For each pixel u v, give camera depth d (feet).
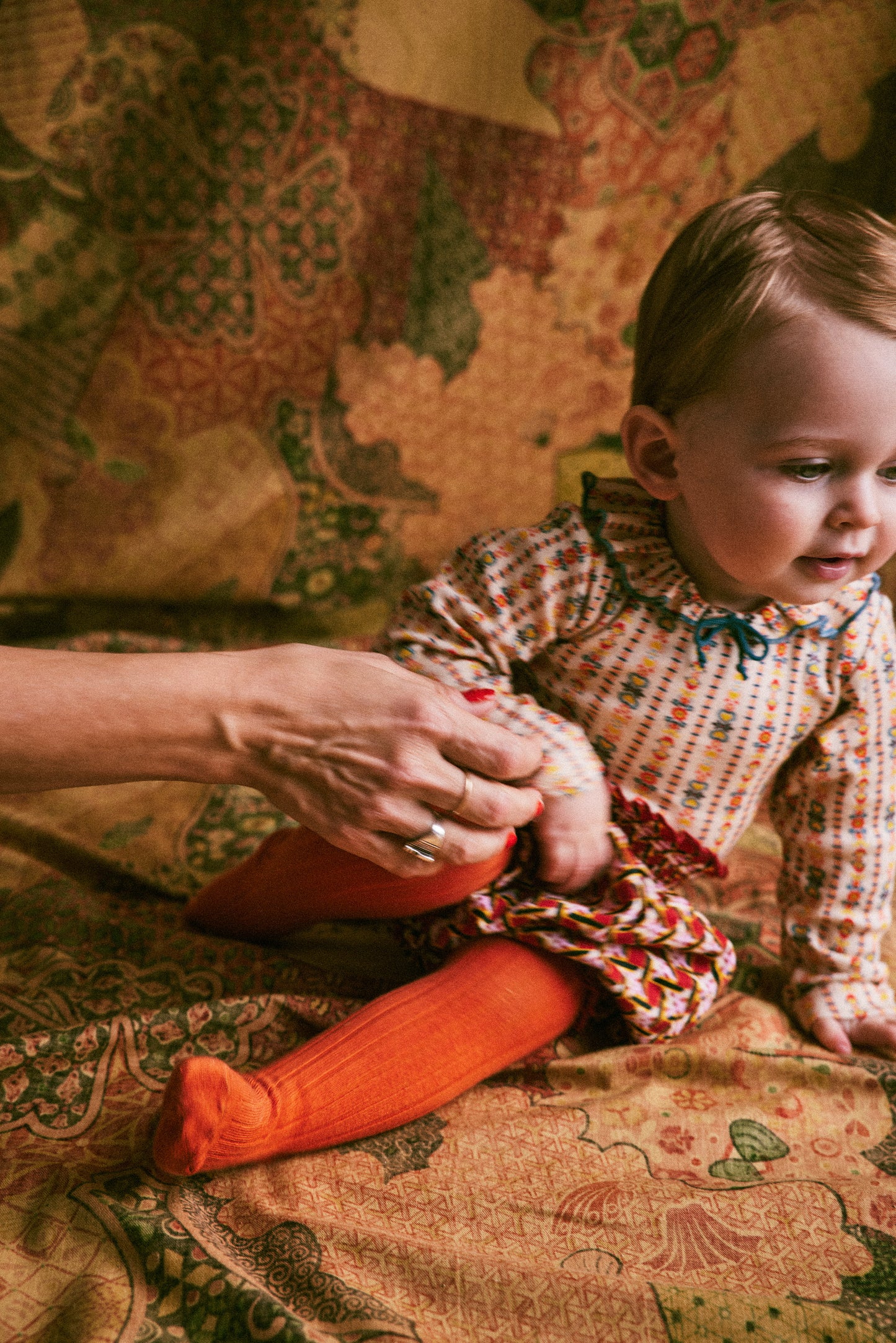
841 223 2.52
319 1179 2.60
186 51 5.04
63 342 5.37
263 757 2.60
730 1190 2.63
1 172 5.07
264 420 5.66
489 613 2.97
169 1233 2.36
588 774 2.90
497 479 5.96
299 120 5.22
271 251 5.40
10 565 5.62
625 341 5.77
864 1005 3.25
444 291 5.59
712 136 5.39
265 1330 2.10
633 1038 3.12
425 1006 2.78
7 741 2.37
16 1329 2.16
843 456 2.41
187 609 5.89
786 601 2.67
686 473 2.65
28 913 3.55
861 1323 2.24
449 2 5.08
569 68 5.26
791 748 3.12
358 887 3.01
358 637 5.98
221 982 3.28
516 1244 2.45
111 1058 2.89
